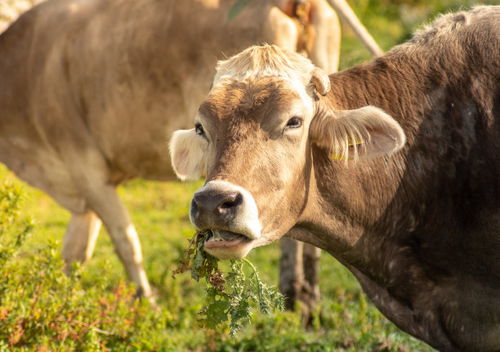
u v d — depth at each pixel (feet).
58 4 45.16
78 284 33.96
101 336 34.32
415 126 27.76
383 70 28.53
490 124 27.25
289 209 25.50
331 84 28.07
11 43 45.60
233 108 24.80
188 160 27.14
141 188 67.21
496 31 28.07
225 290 27.48
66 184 45.27
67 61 43.52
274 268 49.49
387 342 35.68
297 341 36.63
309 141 25.95
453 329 28.68
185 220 59.72
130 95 41.83
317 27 39.65
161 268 49.14
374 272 28.73
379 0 87.20
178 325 40.14
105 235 57.21
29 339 32.58
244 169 24.12
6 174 64.08
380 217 27.94
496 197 27.04
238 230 23.58
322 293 45.34
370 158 26.07
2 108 45.55
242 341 36.88
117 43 41.93
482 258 27.53
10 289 32.50
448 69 28.02
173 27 40.45
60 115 44.01
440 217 27.81
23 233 33.60
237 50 39.34
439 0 83.10
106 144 43.50
